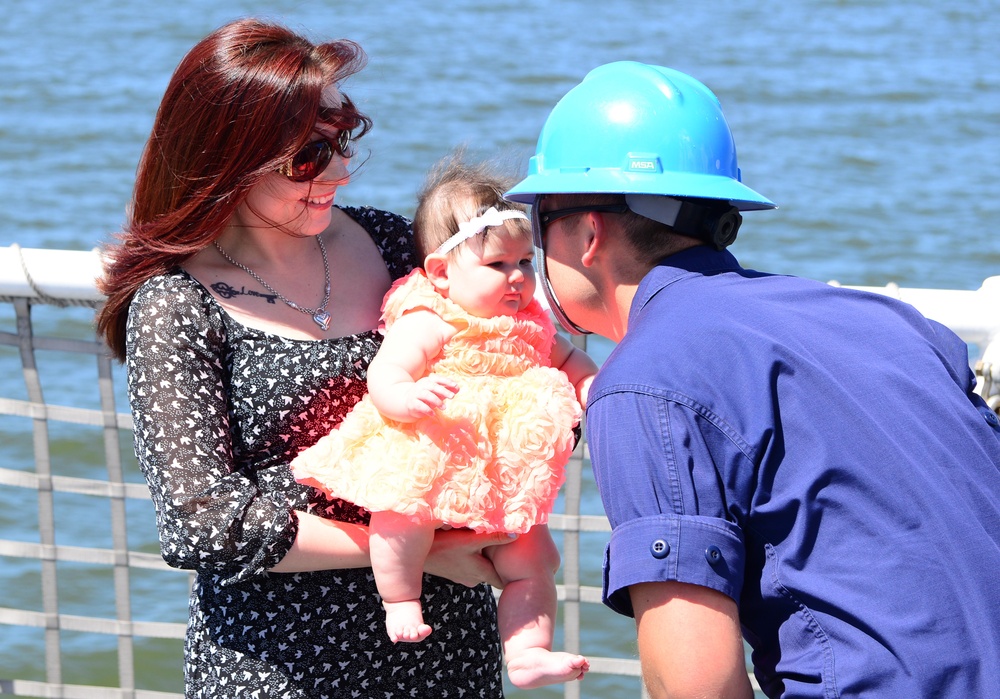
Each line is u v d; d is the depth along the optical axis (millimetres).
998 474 2037
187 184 2430
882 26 29422
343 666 2545
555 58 24297
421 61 23500
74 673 5453
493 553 2602
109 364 3391
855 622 1929
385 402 2430
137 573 6332
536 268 2482
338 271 2660
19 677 5406
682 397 2008
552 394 2562
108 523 6797
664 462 1984
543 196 2307
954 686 1882
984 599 1921
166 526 2361
